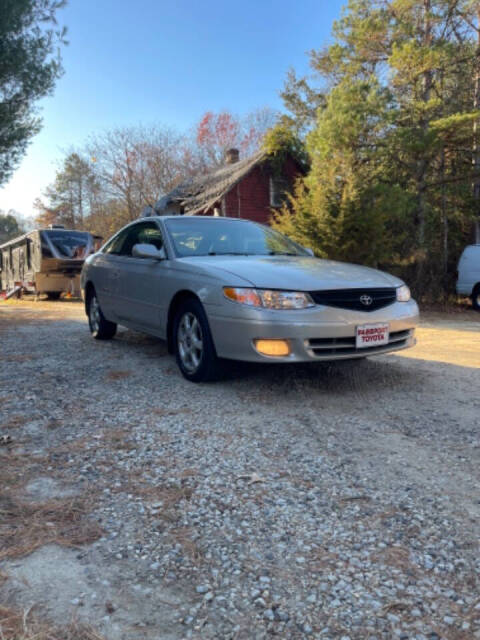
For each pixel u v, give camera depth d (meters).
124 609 1.56
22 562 1.80
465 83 16.27
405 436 3.10
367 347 3.89
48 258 16.88
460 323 10.93
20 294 19.03
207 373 4.17
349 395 3.99
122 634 1.46
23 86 9.60
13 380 4.46
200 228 5.26
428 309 14.26
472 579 1.72
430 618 1.53
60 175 38.97
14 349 6.04
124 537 1.97
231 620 1.52
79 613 1.54
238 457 2.76
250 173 21.73
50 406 3.69
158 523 2.07
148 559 1.83
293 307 3.66
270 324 3.61
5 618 1.51
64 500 2.26
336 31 16.16
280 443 2.97
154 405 3.71
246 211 21.73
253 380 4.38
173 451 2.84
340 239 12.95
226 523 2.07
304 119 21.58
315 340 3.70
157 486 2.41
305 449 2.88
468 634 1.46
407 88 15.19
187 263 4.45
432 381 4.48
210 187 23.48
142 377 4.55
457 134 14.52
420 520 2.10
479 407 3.71
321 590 1.66
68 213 44.47
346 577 1.73
